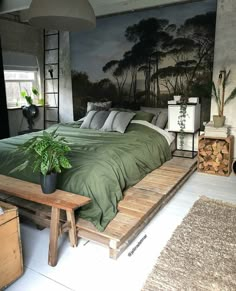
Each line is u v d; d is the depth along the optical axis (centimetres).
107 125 405
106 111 440
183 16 407
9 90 537
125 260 207
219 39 386
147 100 462
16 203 257
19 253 184
